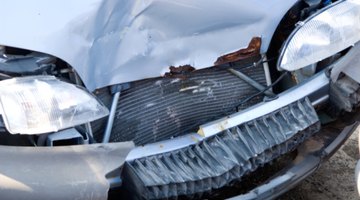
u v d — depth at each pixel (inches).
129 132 131.6
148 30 126.8
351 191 169.0
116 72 125.2
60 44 119.0
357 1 133.7
